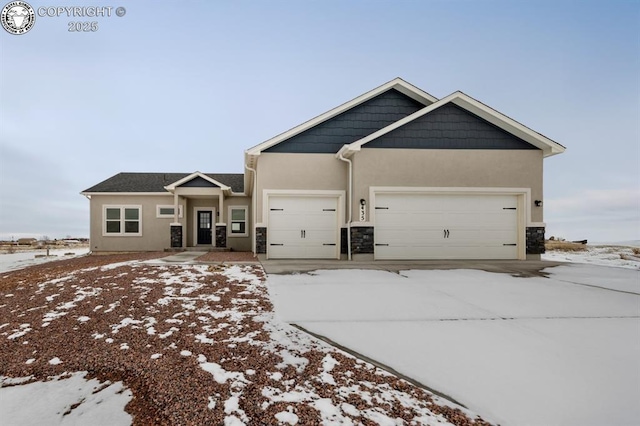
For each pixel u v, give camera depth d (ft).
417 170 31.32
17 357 10.12
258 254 31.63
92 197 49.06
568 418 6.70
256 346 10.32
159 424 6.74
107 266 24.17
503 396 7.50
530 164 32.01
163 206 49.75
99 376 8.96
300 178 32.63
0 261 43.50
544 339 11.00
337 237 32.65
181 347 10.34
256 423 6.50
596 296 16.61
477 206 31.89
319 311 13.84
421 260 30.48
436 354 9.79
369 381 8.17
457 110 31.86
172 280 18.98
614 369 8.86
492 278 21.13
